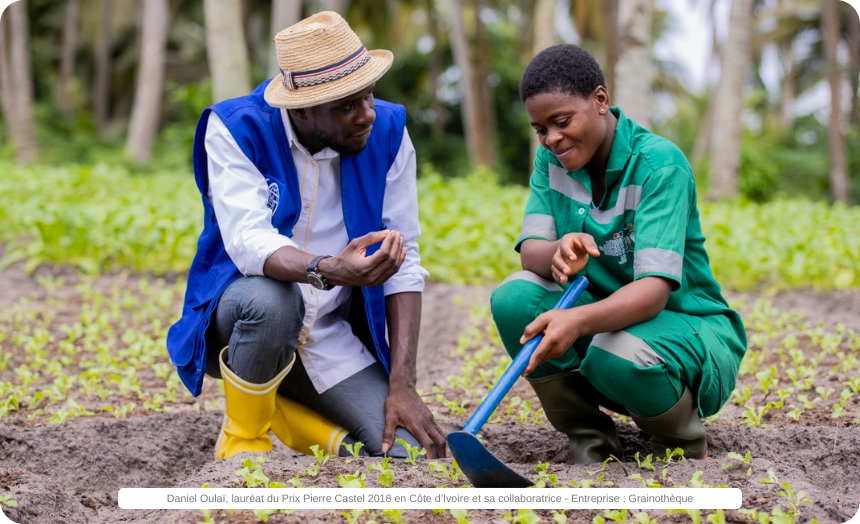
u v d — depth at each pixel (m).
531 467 2.80
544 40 13.94
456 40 17.56
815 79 29.58
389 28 25.03
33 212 7.45
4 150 20.11
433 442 2.94
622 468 2.72
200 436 3.51
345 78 2.68
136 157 18.78
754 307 5.70
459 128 23.89
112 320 5.64
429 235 7.09
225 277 2.91
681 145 27.25
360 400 3.01
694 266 2.84
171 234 7.09
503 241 6.80
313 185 2.96
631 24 9.22
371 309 3.06
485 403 2.47
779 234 7.16
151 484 3.17
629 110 9.27
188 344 2.93
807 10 28.00
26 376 4.16
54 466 3.14
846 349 4.60
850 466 2.93
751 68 31.83
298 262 2.67
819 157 24.91
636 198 2.71
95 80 30.52
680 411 2.65
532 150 17.88
